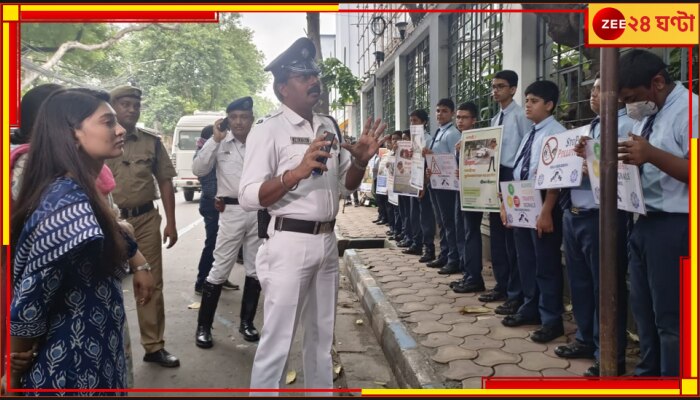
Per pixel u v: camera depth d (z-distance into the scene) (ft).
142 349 13.15
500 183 12.42
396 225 26.09
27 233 5.29
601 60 5.83
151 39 103.81
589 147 8.82
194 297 18.08
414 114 19.75
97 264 5.70
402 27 36.29
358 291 17.78
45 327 5.46
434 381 9.65
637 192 7.76
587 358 10.51
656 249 7.98
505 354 10.85
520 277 12.83
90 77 84.02
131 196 11.73
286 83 8.41
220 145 13.52
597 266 9.68
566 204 10.43
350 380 11.28
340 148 9.33
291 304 8.30
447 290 15.98
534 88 11.65
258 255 8.75
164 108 104.32
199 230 34.04
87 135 5.77
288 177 7.63
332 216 8.71
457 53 27.58
